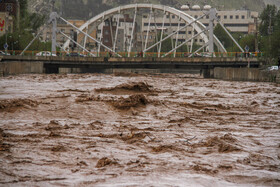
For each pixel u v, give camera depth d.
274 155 24.78
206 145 27.16
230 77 123.50
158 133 31.83
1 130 32.09
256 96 66.12
